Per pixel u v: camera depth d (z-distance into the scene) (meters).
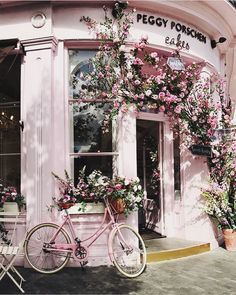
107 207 5.48
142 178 7.46
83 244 5.30
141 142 7.17
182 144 6.84
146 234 7.26
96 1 5.85
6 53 5.80
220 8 6.83
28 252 5.45
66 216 5.38
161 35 6.23
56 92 5.82
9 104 6.09
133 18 6.03
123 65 5.87
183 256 6.16
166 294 4.41
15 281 4.56
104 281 4.88
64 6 5.88
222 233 6.92
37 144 5.66
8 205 5.70
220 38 7.21
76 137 6.02
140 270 5.13
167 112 6.38
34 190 5.63
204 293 4.45
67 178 5.63
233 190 6.89
